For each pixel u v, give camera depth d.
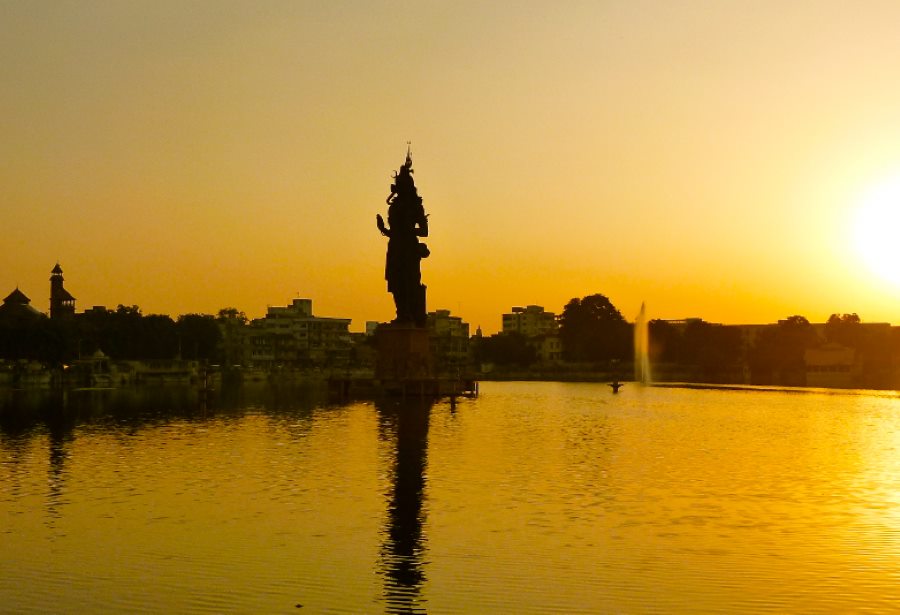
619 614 28.88
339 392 145.50
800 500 47.31
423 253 155.50
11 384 185.38
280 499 47.50
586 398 161.88
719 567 33.97
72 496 48.41
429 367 155.25
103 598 30.48
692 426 95.12
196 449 69.69
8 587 31.67
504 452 68.50
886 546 37.09
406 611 29.22
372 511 44.25
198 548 36.88
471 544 37.47
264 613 29.05
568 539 38.31
